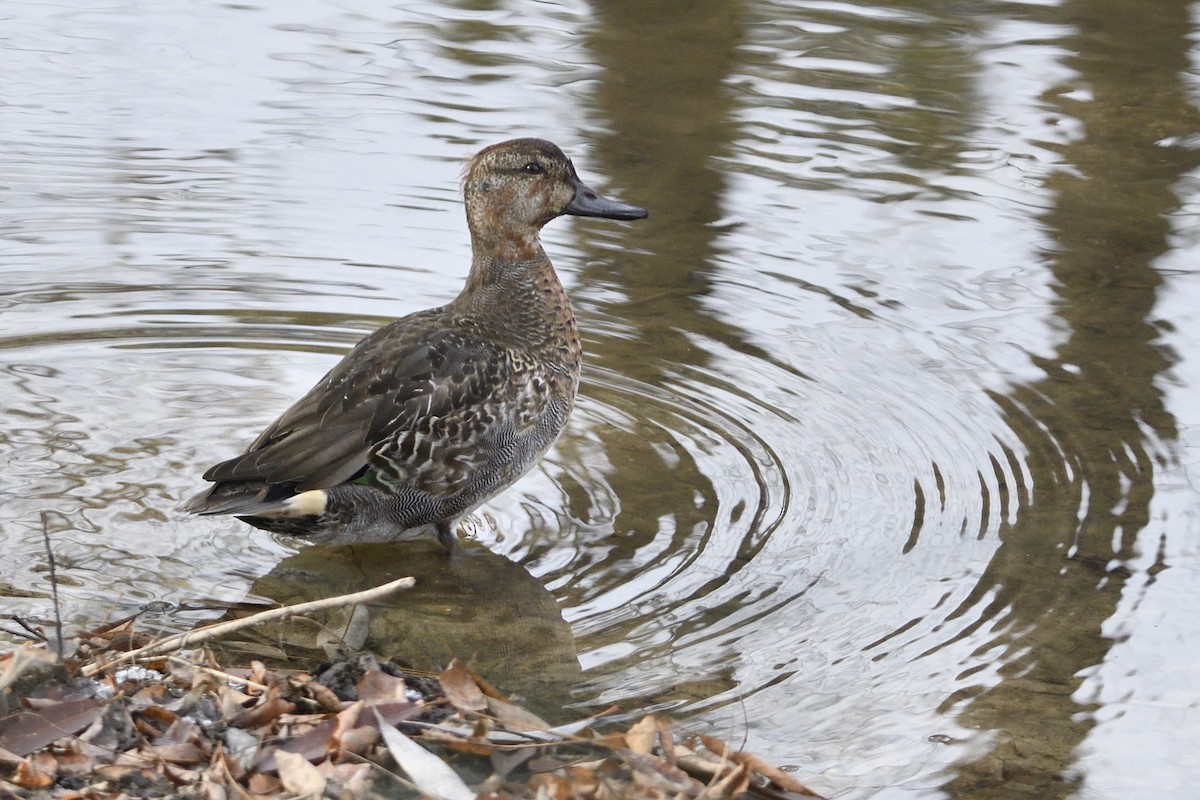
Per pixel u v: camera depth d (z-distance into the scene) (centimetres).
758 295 1435
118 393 1253
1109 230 1560
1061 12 2178
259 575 1016
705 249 1524
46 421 1197
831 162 1716
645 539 1062
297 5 2162
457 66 1964
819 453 1176
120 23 2067
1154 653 930
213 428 1205
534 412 1081
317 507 991
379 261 1506
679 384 1280
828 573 1014
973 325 1376
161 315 1395
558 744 812
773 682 895
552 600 988
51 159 1680
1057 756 833
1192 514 1086
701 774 804
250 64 1948
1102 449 1173
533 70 1959
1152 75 1962
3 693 787
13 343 1327
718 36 2095
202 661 861
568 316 1134
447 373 1036
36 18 2070
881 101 1884
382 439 1011
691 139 1766
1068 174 1691
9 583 973
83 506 1079
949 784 805
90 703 796
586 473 1150
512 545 1060
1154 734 853
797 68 1983
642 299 1427
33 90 1841
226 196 1620
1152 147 1764
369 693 844
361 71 1941
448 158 1711
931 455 1171
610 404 1248
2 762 759
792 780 791
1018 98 1897
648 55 2025
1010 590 995
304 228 1562
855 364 1313
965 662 918
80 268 1470
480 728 809
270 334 1374
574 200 1135
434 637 947
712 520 1085
